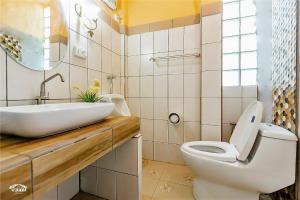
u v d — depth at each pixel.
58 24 1.10
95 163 1.29
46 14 1.02
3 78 0.80
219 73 1.56
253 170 1.01
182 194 1.32
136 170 1.15
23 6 0.90
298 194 0.98
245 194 1.09
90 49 1.42
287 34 1.08
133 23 2.00
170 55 1.85
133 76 2.00
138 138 1.13
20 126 0.53
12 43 0.84
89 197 1.28
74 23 1.24
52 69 1.06
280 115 1.18
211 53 1.59
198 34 1.74
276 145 0.97
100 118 0.87
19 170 0.39
